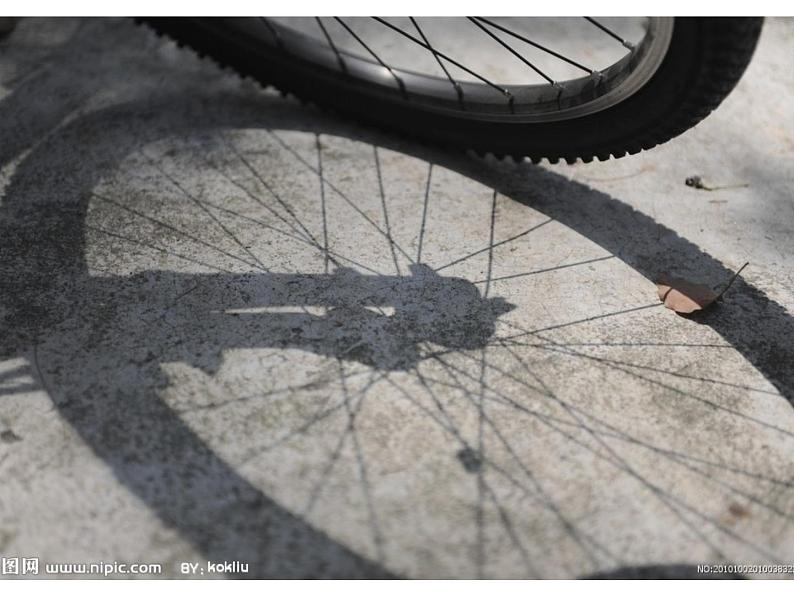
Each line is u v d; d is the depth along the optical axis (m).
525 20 2.61
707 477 1.45
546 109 1.89
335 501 1.40
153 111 2.29
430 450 1.48
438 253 1.88
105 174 2.07
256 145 2.18
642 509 1.40
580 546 1.35
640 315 1.73
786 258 1.88
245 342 1.66
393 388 1.58
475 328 1.70
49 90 2.36
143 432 1.50
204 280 1.79
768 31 2.58
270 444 1.48
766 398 1.58
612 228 1.95
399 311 1.73
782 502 1.41
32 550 1.34
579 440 1.50
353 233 1.92
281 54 2.22
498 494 1.42
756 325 1.72
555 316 1.73
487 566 1.32
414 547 1.35
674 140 2.21
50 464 1.45
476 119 2.03
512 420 1.53
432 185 2.07
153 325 1.69
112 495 1.40
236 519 1.38
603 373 1.61
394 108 2.15
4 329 1.67
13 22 2.61
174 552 1.34
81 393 1.56
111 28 2.61
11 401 1.54
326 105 2.25
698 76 1.56
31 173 2.07
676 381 1.60
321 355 1.64
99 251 1.86
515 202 2.02
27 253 1.85
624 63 1.71
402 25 2.59
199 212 1.97
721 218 1.99
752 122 2.27
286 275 1.81
